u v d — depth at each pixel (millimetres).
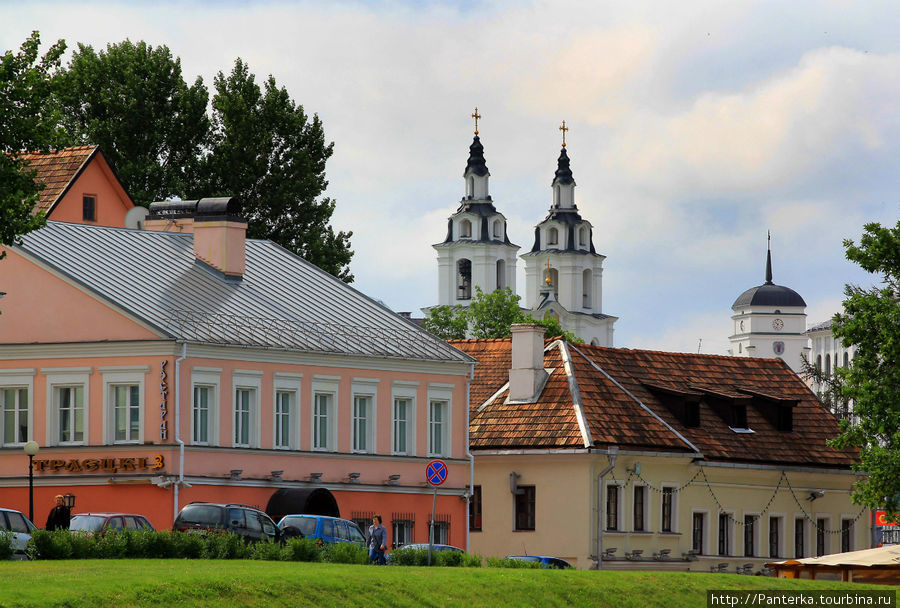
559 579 89750
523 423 134750
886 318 121438
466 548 132125
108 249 124250
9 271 118688
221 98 193375
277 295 129375
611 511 131625
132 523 97062
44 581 72562
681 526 136250
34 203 91062
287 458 120688
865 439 122312
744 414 145500
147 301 118250
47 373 116438
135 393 114875
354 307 133000
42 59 92000
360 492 125125
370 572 84250
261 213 192375
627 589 91312
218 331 118250
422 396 130000
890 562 105875
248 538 98562
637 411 137375
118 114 189500
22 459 116562
